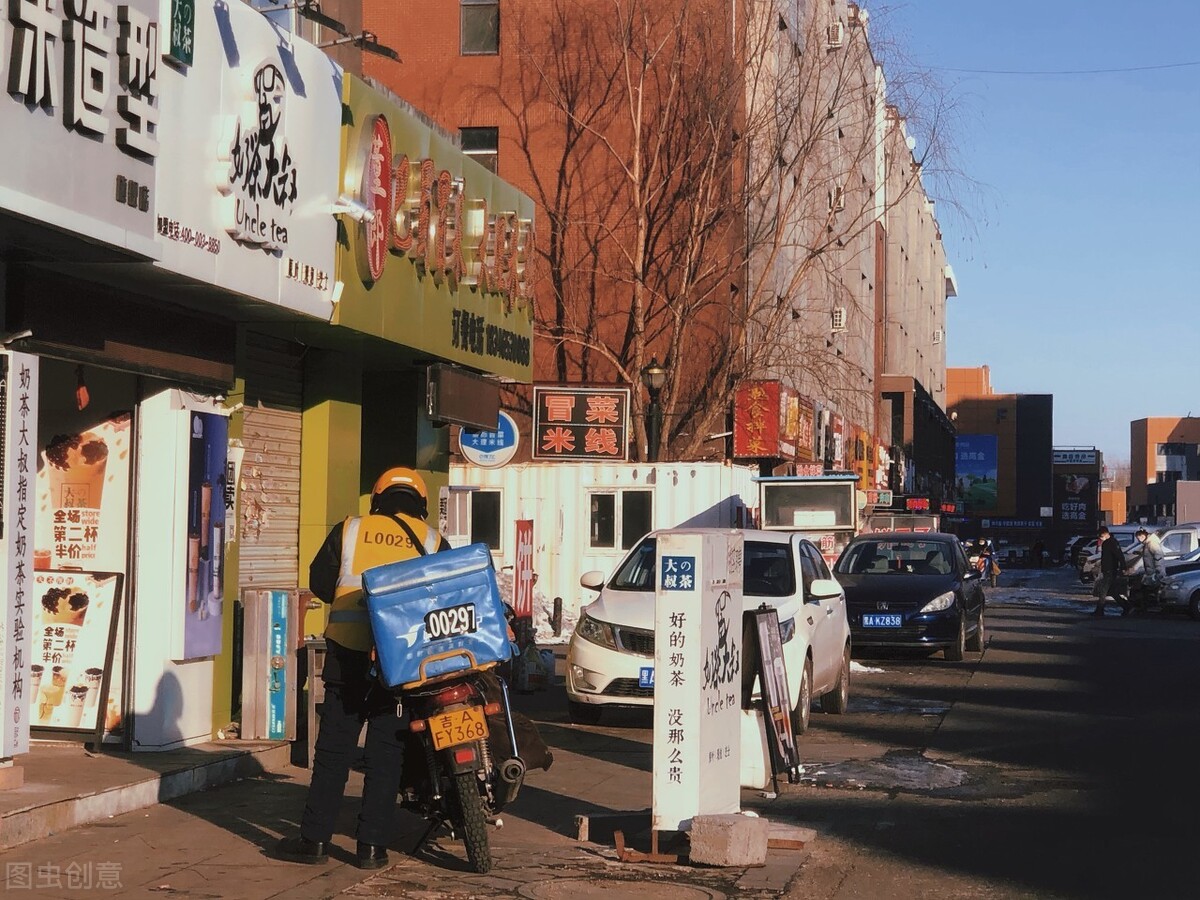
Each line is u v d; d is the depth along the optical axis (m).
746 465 27.12
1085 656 20.67
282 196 9.68
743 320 25.91
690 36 26.52
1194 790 9.67
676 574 7.55
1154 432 163.75
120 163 7.50
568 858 7.31
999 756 11.16
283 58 9.71
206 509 9.66
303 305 10.12
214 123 8.76
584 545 22.69
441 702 6.71
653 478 22.59
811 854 7.59
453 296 13.52
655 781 7.54
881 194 59.69
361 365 13.09
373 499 7.44
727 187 25.97
